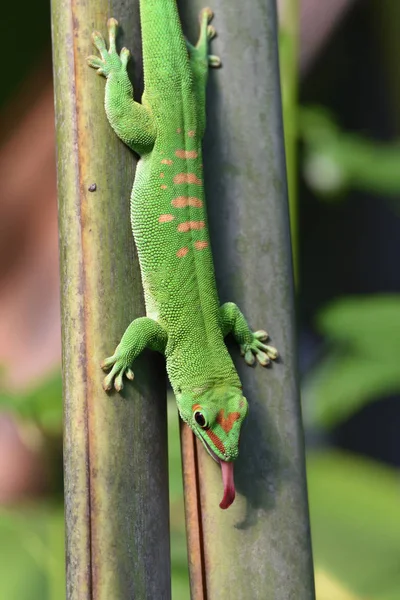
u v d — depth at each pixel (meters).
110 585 0.88
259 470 0.91
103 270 0.89
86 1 0.90
